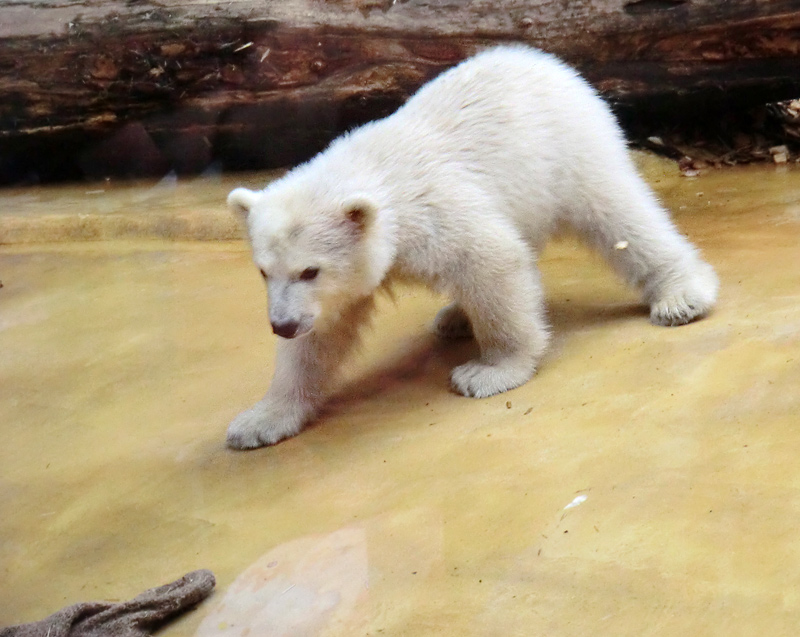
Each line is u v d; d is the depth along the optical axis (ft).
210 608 7.82
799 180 19.42
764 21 20.16
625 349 12.05
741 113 22.67
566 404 10.85
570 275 15.40
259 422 11.74
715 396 9.97
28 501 10.30
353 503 9.38
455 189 12.09
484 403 11.66
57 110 20.07
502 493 8.95
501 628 6.92
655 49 20.76
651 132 22.68
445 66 19.93
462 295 12.14
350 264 11.39
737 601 6.80
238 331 14.47
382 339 14.39
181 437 11.62
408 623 7.06
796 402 9.43
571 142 13.12
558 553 7.77
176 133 19.56
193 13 18.97
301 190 11.58
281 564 8.18
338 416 12.27
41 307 15.99
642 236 13.15
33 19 19.92
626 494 8.46
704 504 8.05
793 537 7.37
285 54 18.83
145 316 15.30
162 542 9.19
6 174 21.24
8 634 7.54
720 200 18.70
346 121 19.79
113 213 18.53
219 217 17.75
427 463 10.09
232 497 10.10
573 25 20.20
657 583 7.16
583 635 6.75
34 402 12.88
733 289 13.21
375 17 19.21
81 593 8.41
